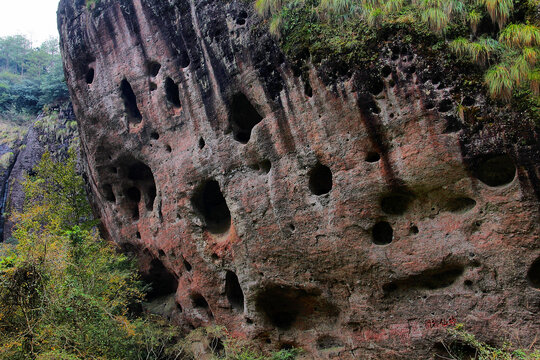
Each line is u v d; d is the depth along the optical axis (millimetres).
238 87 8289
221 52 8516
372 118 6594
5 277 8359
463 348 6227
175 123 9867
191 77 9312
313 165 7309
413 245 6492
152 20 10109
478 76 5957
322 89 7055
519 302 5637
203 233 9508
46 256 9023
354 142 6797
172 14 9602
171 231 10180
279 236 7793
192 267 9719
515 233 5645
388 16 6559
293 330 8297
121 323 9047
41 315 8180
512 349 5621
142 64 10531
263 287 8180
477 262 5973
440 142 6082
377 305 6895
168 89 10109
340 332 7508
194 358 9445
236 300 9289
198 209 9672
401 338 6629
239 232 8438
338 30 6980
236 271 8656
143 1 10234
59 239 9961
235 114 8742
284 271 7844
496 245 5793
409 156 6328
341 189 6980
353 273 7047
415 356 6469
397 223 6684
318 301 7773
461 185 6035
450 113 6031
